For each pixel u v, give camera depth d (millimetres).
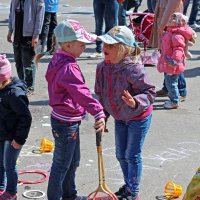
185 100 11961
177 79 11227
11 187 7055
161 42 11266
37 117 10680
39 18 11414
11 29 11797
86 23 21297
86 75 13773
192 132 10109
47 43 15445
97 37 6754
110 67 6840
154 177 8133
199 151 9211
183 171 8398
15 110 6766
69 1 27031
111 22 15070
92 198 7066
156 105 11523
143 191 7672
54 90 6574
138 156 7055
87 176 8086
